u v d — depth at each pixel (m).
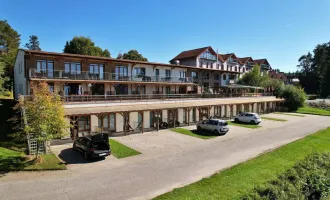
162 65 38.50
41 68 26.84
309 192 10.59
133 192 11.43
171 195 10.80
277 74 98.62
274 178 11.73
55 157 16.86
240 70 71.88
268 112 50.22
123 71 34.06
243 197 10.06
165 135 24.98
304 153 18.05
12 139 19.72
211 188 11.51
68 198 10.77
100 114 22.38
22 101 15.80
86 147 16.59
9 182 12.52
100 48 63.47
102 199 10.72
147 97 32.84
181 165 15.52
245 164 15.17
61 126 15.69
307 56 129.75
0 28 62.88
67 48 57.69
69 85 29.03
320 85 90.06
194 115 35.69
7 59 47.19
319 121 37.25
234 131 27.98
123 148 19.59
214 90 51.41
